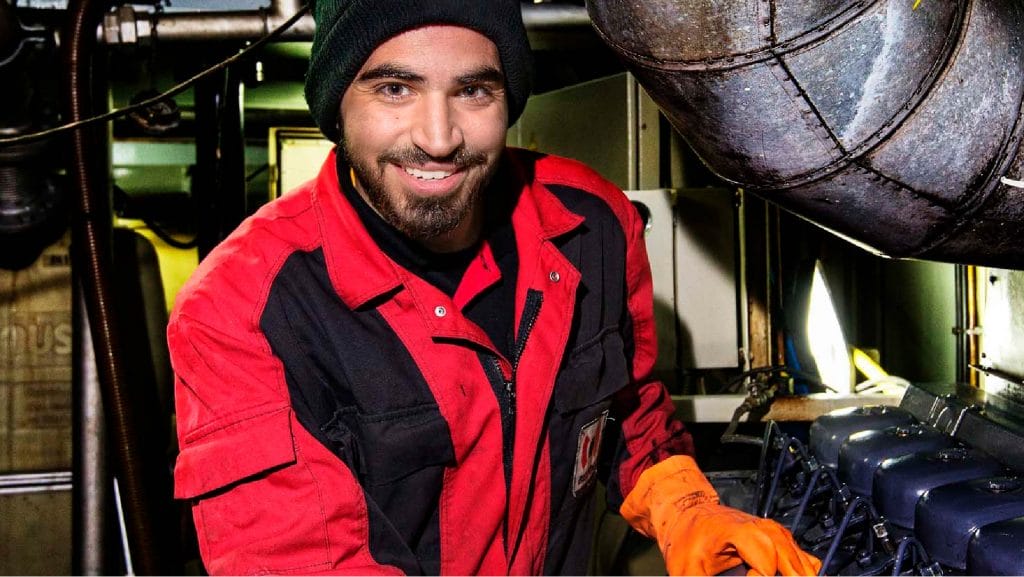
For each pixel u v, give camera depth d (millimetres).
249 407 1174
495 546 1332
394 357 1245
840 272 2746
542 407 1307
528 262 1337
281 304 1217
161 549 2129
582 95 2570
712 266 2281
